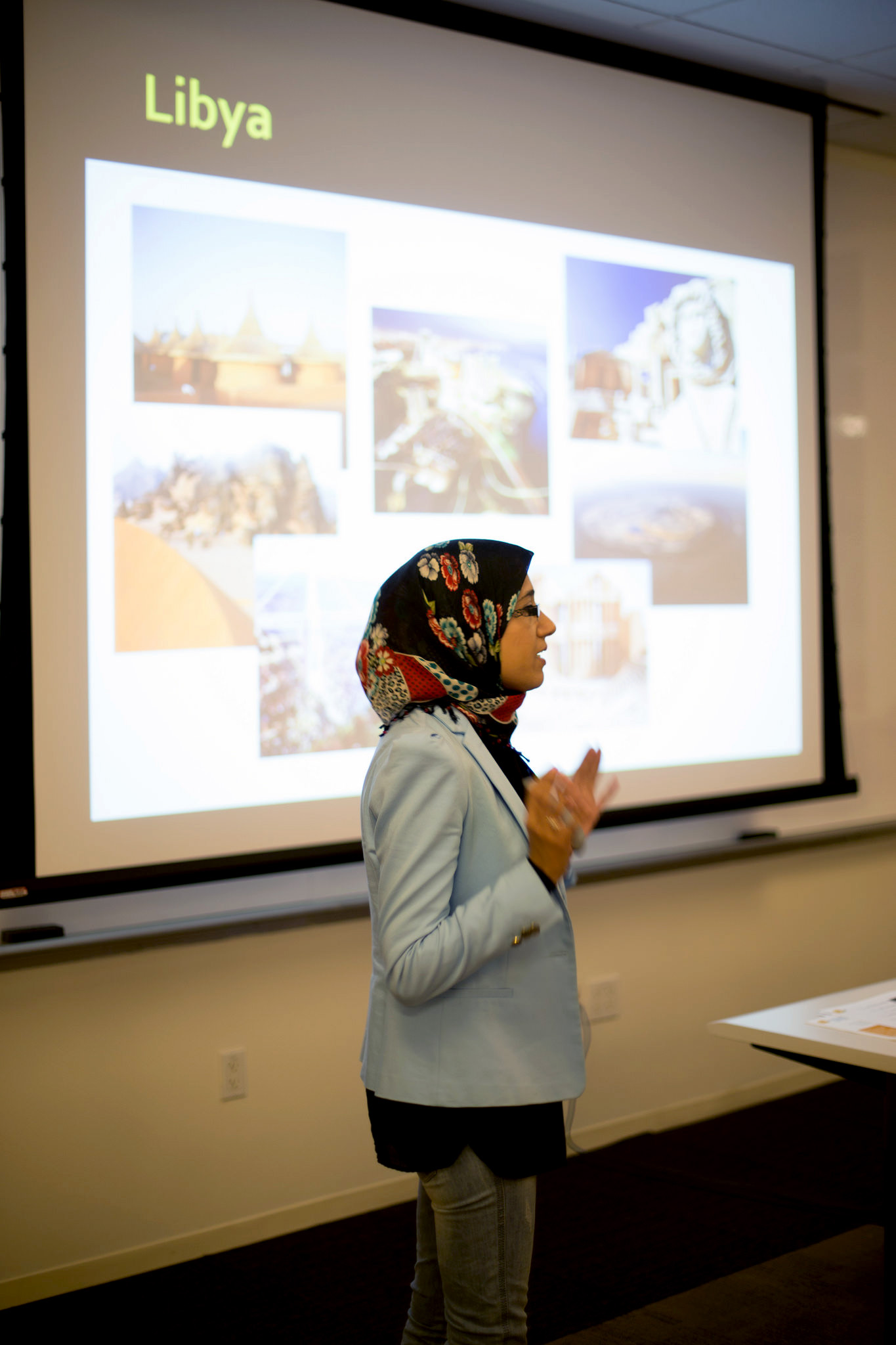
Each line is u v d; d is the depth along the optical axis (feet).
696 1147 10.64
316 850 8.87
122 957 8.30
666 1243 8.63
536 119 10.08
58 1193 8.04
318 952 9.16
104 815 8.03
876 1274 8.05
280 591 8.77
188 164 8.32
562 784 4.35
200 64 8.35
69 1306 7.80
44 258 7.76
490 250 9.85
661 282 10.94
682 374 11.12
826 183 13.00
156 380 8.21
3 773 7.68
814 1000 6.61
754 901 12.07
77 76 7.86
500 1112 4.35
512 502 10.00
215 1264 8.40
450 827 4.29
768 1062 12.09
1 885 7.63
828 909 12.73
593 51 10.36
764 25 10.24
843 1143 10.71
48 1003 8.02
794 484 11.97
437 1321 5.08
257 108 8.61
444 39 9.52
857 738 13.28
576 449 10.41
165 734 8.26
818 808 12.77
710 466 11.34
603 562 10.59
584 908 10.77
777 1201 8.61
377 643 4.66
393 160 9.28
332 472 9.00
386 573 9.29
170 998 8.50
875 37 10.55
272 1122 8.91
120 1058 8.29
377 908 4.68
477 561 4.68
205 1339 7.33
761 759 11.70
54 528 7.82
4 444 7.66
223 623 8.50
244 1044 8.81
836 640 12.31
